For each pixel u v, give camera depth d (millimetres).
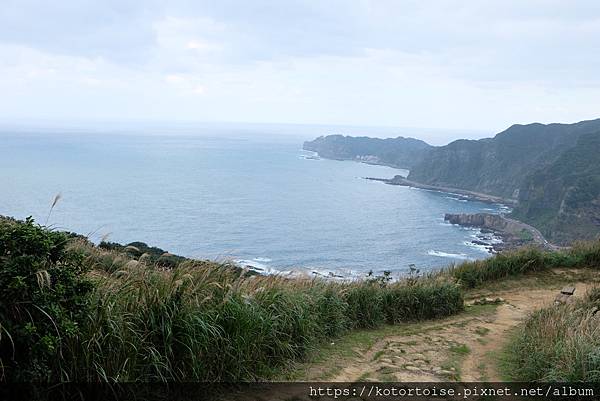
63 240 3842
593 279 12547
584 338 5477
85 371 3918
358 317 8188
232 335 5129
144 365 4348
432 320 9086
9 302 3314
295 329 6227
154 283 4898
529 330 6984
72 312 3834
